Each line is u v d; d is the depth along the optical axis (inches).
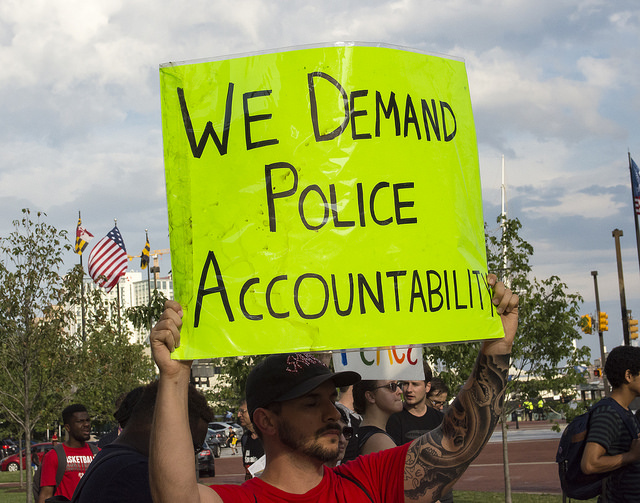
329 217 93.0
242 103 95.3
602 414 169.5
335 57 95.6
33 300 628.4
